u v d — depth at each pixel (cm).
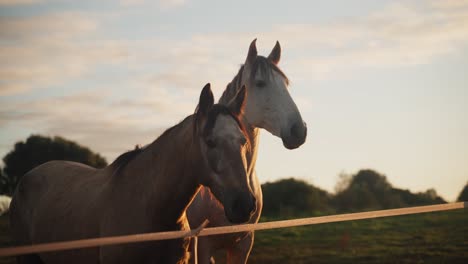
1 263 841
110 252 378
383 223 1283
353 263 895
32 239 470
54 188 468
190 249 502
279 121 535
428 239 1075
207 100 370
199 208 518
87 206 409
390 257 928
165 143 388
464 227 1194
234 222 349
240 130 360
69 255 417
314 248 1019
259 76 542
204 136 357
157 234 338
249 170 524
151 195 379
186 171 376
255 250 1004
